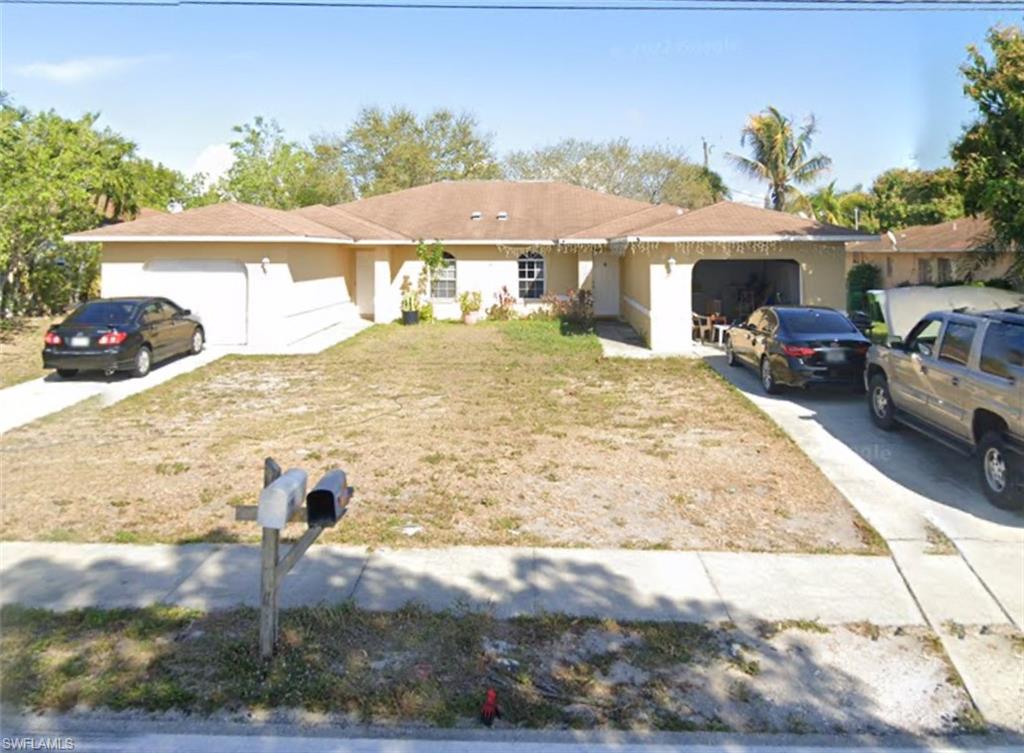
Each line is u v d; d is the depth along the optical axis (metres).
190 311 17.81
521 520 7.04
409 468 8.64
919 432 9.45
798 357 12.05
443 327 23.05
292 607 5.27
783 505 7.46
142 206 30.22
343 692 4.29
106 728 3.98
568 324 23.42
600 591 5.62
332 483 4.62
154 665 4.54
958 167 13.68
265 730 3.98
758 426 10.66
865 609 5.37
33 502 7.49
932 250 25.62
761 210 18.88
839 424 10.74
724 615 5.27
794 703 4.28
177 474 8.42
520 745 3.88
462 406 12.09
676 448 9.53
